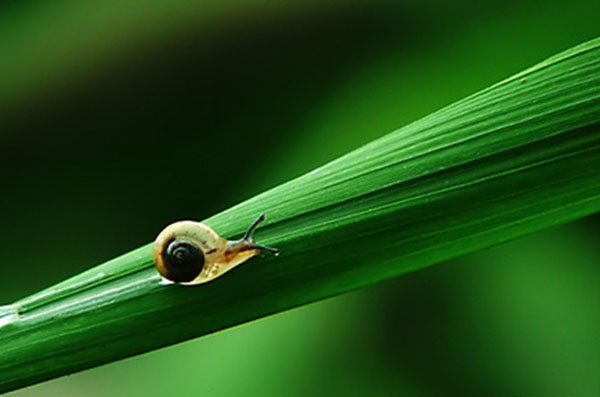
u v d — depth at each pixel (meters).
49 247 0.40
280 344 0.29
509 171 0.23
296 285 0.23
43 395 0.32
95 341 0.23
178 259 0.23
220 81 0.39
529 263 0.29
